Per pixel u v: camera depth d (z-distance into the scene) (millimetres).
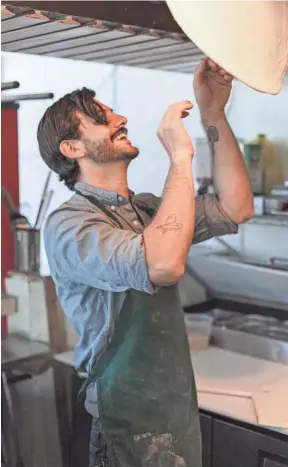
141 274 1307
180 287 2611
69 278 1478
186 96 2648
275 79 1339
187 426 1570
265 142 2416
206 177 2562
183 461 1559
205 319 2545
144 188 2770
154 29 1779
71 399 2180
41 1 1541
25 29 1771
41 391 2205
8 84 2010
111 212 1536
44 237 1473
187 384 1575
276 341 2291
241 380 2084
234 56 1291
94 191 1528
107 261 1328
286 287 2293
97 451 1577
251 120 2494
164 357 1535
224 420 1858
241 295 2590
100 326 1518
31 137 2984
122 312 1496
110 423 1510
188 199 1363
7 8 1535
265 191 2410
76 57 2320
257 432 1779
